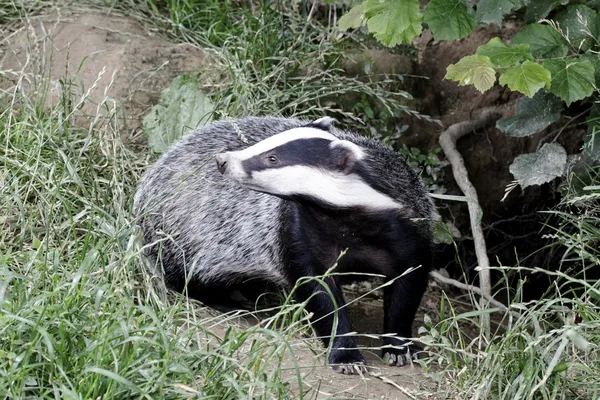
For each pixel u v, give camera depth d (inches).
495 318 387.2
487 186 466.0
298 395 264.7
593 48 350.9
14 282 262.8
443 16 335.6
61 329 225.5
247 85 405.1
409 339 292.2
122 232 306.8
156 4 481.1
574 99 324.8
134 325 254.7
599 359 274.7
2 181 331.3
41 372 227.0
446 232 362.9
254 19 452.8
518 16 411.2
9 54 422.6
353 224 300.4
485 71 312.8
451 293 426.6
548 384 260.7
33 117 373.1
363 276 326.3
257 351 254.2
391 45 340.8
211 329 312.8
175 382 230.2
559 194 467.5
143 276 305.1
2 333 232.1
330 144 292.5
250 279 357.4
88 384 217.9
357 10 358.6
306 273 310.2
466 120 463.5
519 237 462.6
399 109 438.0
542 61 335.9
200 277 355.9
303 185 291.0
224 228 348.2
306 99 412.8
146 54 427.5
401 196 305.1
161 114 397.7
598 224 372.2
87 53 422.0
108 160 365.7
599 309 297.3
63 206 324.5
